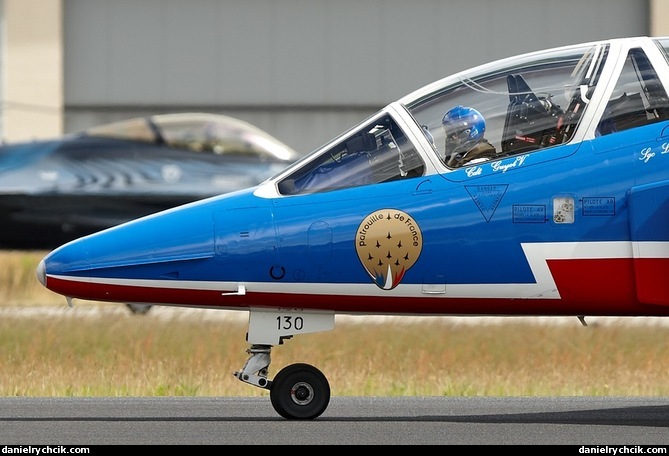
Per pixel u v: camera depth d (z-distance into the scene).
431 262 31.86
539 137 32.50
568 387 41.69
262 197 32.38
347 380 42.56
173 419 32.41
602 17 135.50
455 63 137.62
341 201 32.09
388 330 57.34
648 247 31.70
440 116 32.75
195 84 138.00
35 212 86.06
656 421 32.09
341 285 31.94
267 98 138.38
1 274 84.19
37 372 43.31
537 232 31.91
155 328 58.19
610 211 31.91
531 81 32.97
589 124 32.50
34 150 87.00
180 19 137.75
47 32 136.38
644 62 33.09
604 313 32.62
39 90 136.12
